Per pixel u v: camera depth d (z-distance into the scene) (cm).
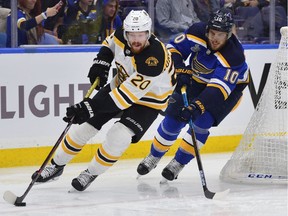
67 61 930
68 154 737
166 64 693
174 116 783
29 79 909
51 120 927
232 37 755
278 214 659
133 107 716
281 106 816
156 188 782
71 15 988
